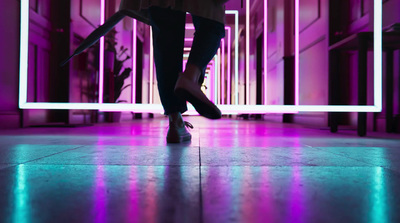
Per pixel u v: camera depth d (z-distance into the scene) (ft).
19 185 1.98
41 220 1.32
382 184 2.04
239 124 13.25
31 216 1.37
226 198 1.69
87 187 1.93
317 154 3.57
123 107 9.32
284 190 1.88
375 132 7.82
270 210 1.47
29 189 1.87
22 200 1.63
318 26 12.87
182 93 3.55
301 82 15.25
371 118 8.36
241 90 30.45
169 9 4.08
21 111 9.54
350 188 1.93
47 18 11.78
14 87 9.34
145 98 27.48
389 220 1.33
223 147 4.26
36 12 10.90
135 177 2.25
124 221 1.31
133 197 1.70
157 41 4.24
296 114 15.62
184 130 5.11
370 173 2.43
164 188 1.92
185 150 3.90
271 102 20.35
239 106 9.84
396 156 3.43
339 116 11.87
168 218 1.35
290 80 16.97
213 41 3.81
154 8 4.07
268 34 21.36
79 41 13.56
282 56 17.52
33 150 3.88
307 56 14.34
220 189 1.90
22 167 2.65
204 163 2.91
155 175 2.33
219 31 3.88
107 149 3.99
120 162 2.95
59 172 2.43
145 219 1.34
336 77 7.59
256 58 24.62
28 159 3.12
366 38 6.51
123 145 4.52
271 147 4.28
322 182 2.10
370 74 8.53
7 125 8.95
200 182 2.09
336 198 1.69
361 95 6.54
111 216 1.38
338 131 8.14
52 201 1.62
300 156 3.39
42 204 1.56
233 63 33.91
